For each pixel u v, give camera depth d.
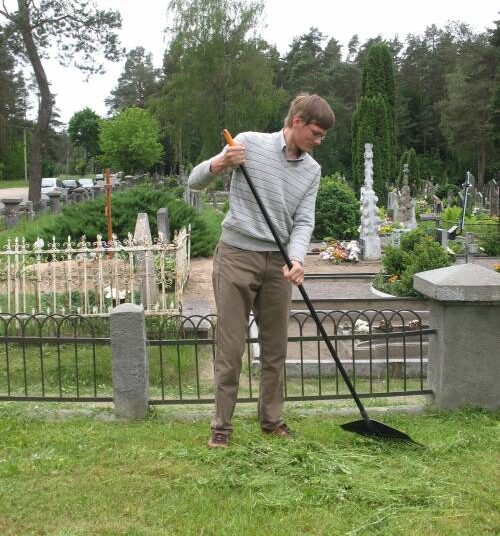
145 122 48.47
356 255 14.10
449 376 4.71
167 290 10.09
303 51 61.69
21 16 26.30
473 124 49.75
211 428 4.03
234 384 3.98
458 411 4.68
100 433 4.26
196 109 42.75
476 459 3.81
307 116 3.71
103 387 5.82
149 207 13.80
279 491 3.36
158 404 4.73
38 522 3.08
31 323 7.52
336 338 4.93
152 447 4.00
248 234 3.86
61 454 3.92
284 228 3.94
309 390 5.79
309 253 15.37
